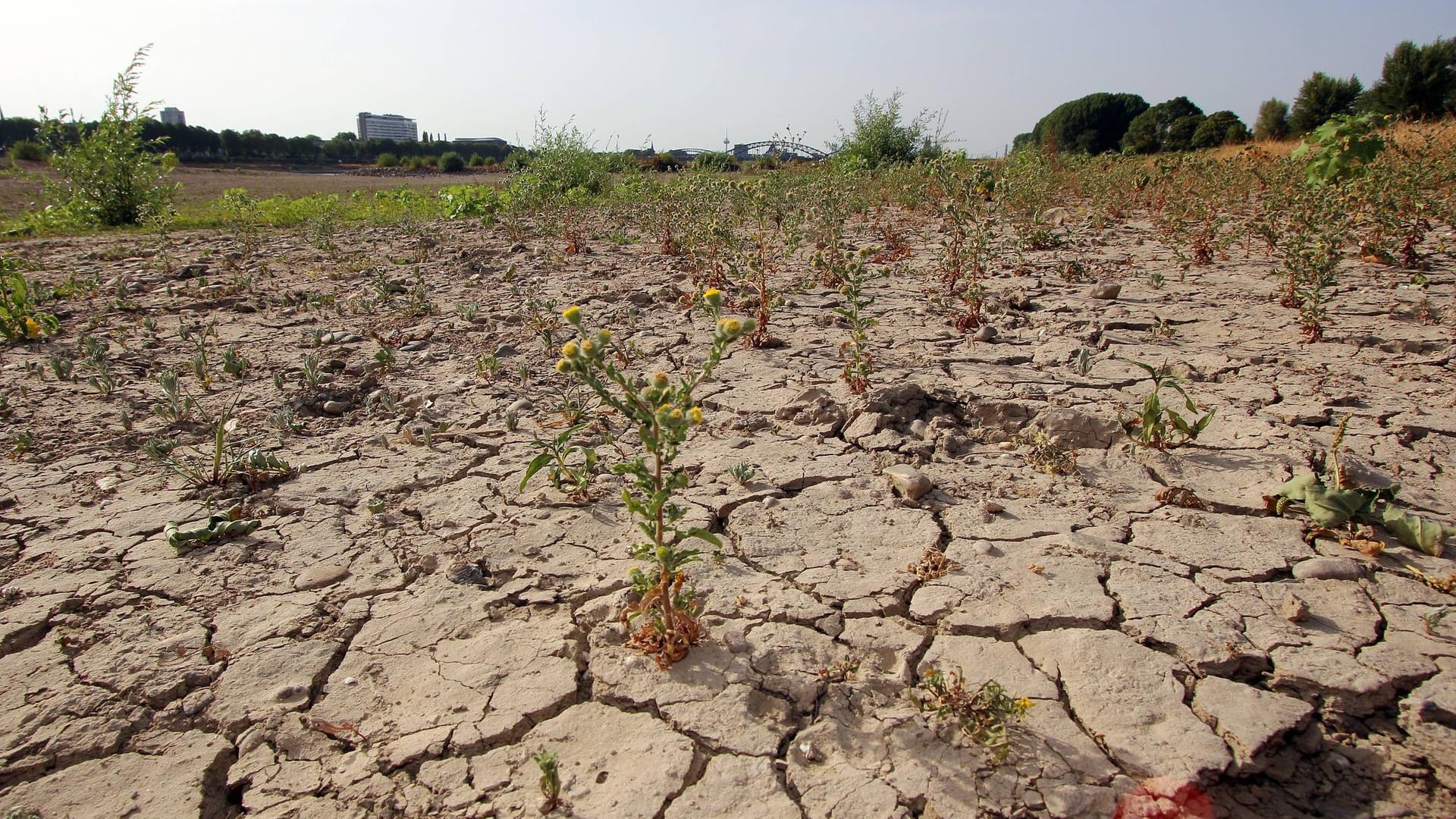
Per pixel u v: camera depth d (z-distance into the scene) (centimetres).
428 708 242
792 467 382
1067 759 215
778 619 274
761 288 586
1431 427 397
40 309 727
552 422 449
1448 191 945
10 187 2644
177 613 290
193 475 383
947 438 396
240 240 1130
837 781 212
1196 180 1178
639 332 617
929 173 1199
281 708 244
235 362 537
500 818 205
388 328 655
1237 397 445
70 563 321
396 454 414
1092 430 394
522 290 773
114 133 1505
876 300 693
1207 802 204
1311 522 314
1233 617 263
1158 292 684
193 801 216
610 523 338
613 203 1528
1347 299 636
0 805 216
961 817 200
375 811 210
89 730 238
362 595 298
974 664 250
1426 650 245
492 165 4741
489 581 304
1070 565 295
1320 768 214
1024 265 789
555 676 251
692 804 207
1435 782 208
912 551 311
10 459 418
